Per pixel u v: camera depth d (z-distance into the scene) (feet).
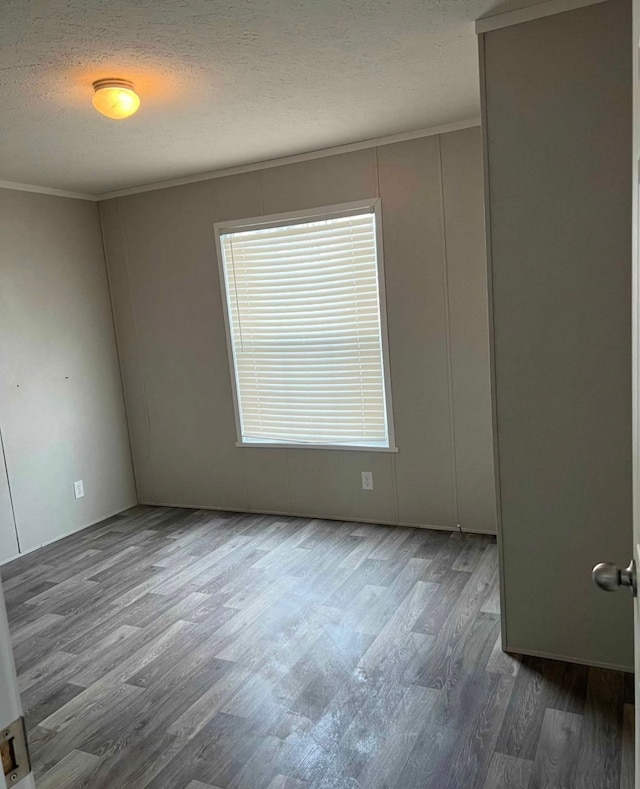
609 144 6.91
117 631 9.80
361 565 11.57
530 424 7.78
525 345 7.64
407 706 7.49
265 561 12.09
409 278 12.41
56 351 14.20
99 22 6.51
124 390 16.06
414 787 6.26
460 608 9.75
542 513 7.91
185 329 14.96
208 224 14.20
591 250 7.16
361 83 9.05
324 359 13.58
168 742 7.18
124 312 15.61
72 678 8.57
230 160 12.94
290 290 13.65
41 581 11.93
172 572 11.91
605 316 7.22
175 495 16.02
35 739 7.36
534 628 8.23
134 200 14.92
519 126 7.27
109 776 6.71
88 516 14.99
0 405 12.93
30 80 7.89
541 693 7.52
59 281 14.30
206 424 15.21
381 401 13.19
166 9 6.34
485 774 6.35
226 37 7.14
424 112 10.72
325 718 7.39
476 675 7.98
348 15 6.84
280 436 14.40
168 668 8.68
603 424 7.43
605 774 6.23
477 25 7.23
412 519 13.33
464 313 12.07
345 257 12.97
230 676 8.38
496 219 7.54
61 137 10.31
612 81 6.80
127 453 16.20
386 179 12.25
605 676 7.76
